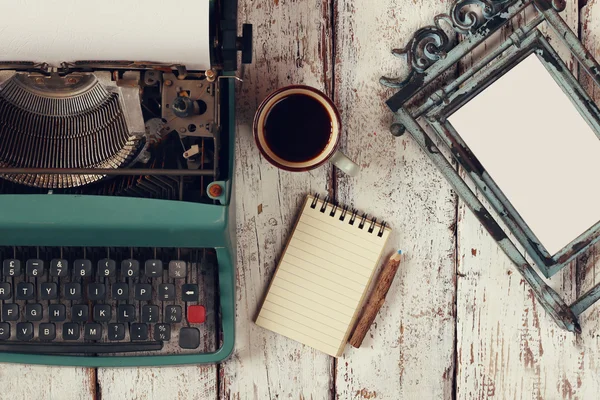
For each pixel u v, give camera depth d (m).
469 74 0.95
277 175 0.97
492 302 0.98
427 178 0.98
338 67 0.97
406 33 0.97
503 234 0.95
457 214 0.98
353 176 0.96
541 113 0.95
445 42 0.96
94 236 0.85
